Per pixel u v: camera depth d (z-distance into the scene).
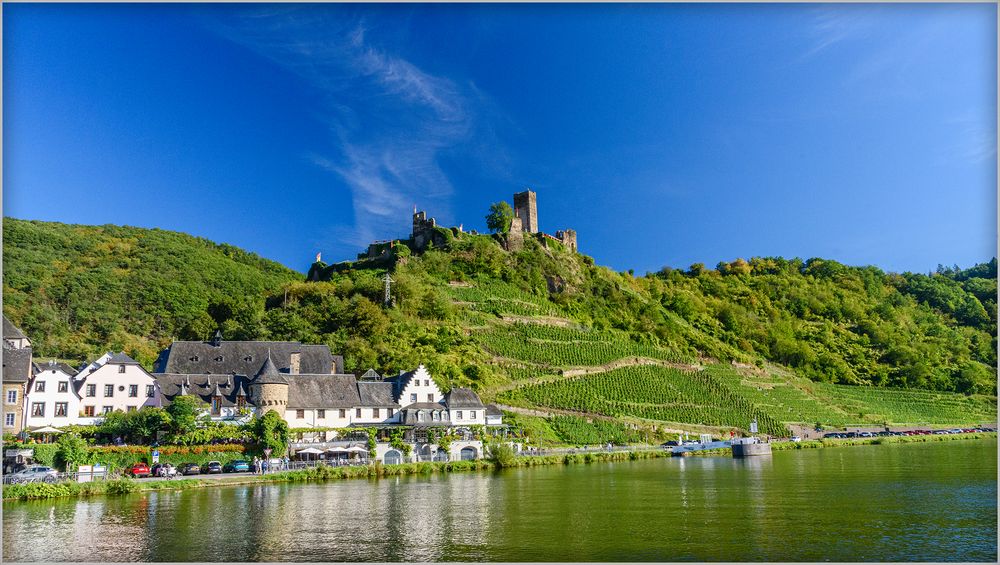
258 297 196.00
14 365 90.12
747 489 75.75
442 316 173.25
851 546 48.59
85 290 197.88
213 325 160.25
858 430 170.75
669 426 145.50
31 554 46.88
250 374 114.56
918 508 62.62
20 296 183.50
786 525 55.50
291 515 60.16
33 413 90.31
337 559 45.81
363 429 99.75
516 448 111.69
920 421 188.62
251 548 48.53
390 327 153.75
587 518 58.72
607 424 136.00
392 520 58.00
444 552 47.31
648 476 89.56
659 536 51.84
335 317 158.38
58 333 171.75
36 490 68.00
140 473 79.12
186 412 86.81
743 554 46.56
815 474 90.25
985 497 68.69
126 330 186.75
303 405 103.38
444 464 96.12
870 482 80.94
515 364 154.50
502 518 58.84
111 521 57.31
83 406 94.69
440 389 114.44
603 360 169.25
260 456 88.31
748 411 163.38
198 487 76.75
